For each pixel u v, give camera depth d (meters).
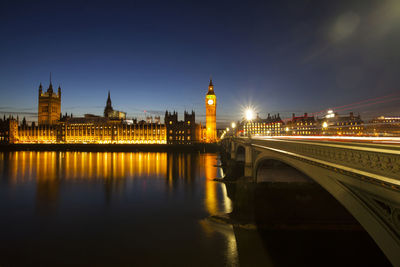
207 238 26.12
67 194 47.50
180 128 187.38
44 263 21.62
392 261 8.51
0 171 76.25
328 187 12.19
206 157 124.31
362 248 22.41
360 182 9.55
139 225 30.69
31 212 36.47
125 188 52.53
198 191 48.97
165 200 42.50
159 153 151.00
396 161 7.51
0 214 35.44
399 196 7.55
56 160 108.69
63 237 27.25
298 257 21.14
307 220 26.67
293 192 30.70
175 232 28.08
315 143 14.85
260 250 22.67
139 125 195.75
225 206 38.06
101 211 36.75
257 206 29.44
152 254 23.03
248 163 35.94
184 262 21.47
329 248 22.59
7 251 23.88
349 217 26.94
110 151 168.00
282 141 20.09
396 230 8.33
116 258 22.38
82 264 21.41
